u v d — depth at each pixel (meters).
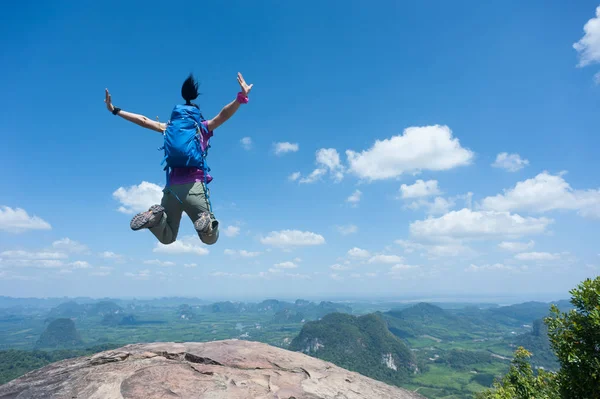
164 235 3.79
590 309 6.70
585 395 6.67
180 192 3.72
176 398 3.73
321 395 4.44
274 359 5.49
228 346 5.84
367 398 4.80
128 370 4.41
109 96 4.07
